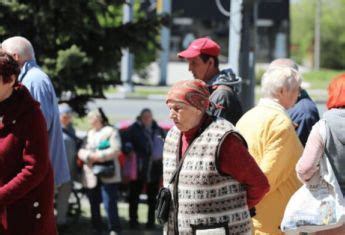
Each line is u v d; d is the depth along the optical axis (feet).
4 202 20.51
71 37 47.21
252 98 46.96
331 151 22.75
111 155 44.27
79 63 46.14
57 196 45.14
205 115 20.24
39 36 47.14
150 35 49.90
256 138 23.91
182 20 240.12
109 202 44.45
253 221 24.38
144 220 50.26
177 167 20.27
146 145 47.16
